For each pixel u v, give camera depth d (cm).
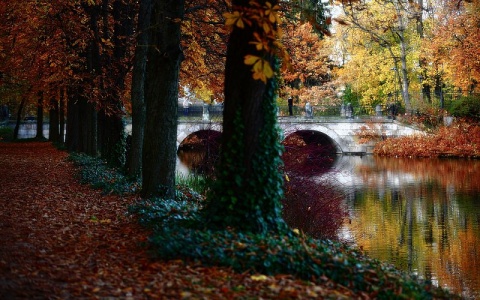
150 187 1469
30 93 3500
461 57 4522
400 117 5416
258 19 799
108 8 2480
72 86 2689
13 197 1479
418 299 788
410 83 5641
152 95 1462
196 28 2130
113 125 2447
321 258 827
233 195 941
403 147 5022
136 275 731
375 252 1677
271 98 955
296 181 1741
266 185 945
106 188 1673
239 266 772
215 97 2666
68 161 2755
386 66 5541
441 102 5334
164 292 652
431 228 2017
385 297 765
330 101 6019
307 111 5556
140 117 1875
